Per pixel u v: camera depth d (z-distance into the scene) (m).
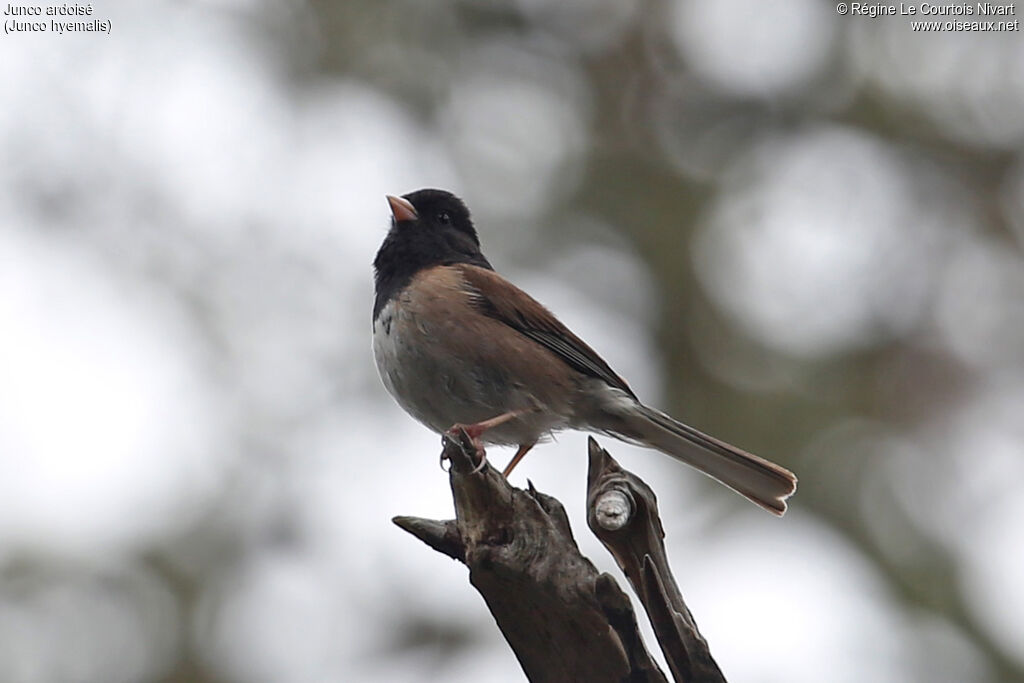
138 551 11.37
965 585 12.27
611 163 13.77
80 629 10.95
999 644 11.93
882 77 14.08
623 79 14.12
